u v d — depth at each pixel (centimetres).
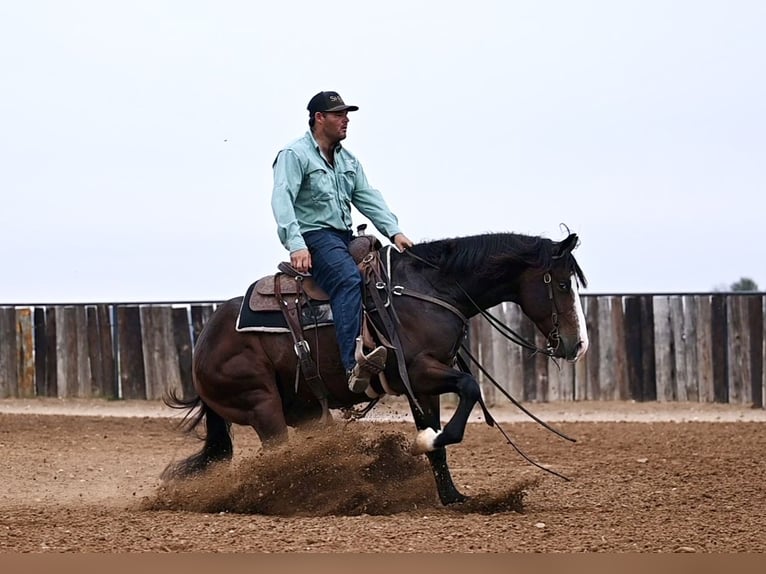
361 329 1212
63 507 1304
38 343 2717
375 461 1286
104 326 2688
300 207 1258
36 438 2031
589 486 1445
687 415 2375
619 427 2155
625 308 2528
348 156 1289
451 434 1164
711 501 1306
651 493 1377
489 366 2555
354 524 1116
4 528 1108
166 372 2661
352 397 1257
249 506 1247
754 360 2470
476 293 1238
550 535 1055
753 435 2006
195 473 1302
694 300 2502
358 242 1246
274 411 1259
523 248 1228
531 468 1644
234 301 1302
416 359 1203
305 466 1242
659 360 2516
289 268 1266
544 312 1227
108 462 1750
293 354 1247
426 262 1236
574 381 2542
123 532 1080
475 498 1248
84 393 2697
